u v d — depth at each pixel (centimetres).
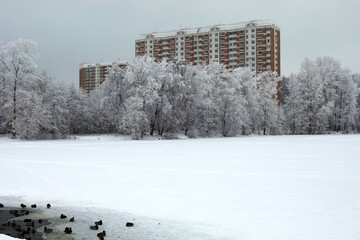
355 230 964
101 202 1326
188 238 945
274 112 8906
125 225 1067
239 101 8000
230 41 14650
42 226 1077
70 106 8138
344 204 1252
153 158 2781
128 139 6681
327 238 907
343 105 9925
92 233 1009
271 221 1059
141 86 6775
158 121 7344
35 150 3606
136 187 1578
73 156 2942
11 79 6178
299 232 955
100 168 2173
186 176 1867
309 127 9388
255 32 14175
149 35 16575
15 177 1842
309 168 2167
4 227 1055
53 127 6756
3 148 3916
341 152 3297
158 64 7306
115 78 7412
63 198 1395
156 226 1048
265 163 2428
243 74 8625
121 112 7169
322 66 10031
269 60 13975
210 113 7669
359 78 11162
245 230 984
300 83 9475
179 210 1198
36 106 6091
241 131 8744
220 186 1591
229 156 2938
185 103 7356
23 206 1283
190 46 15500
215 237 942
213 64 8269
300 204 1255
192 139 6544
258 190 1498
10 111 6225
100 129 8731
